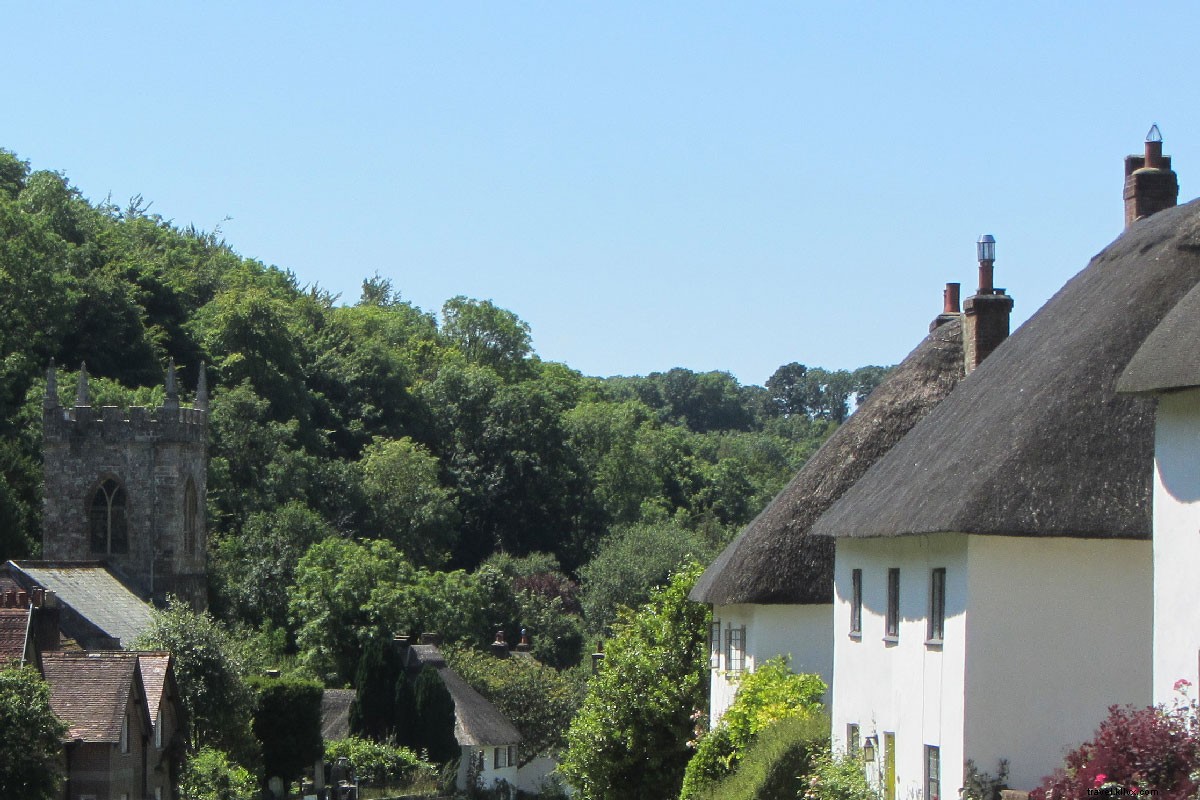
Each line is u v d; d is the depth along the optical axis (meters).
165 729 72.88
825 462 50.19
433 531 156.50
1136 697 33.91
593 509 173.75
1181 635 27.42
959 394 40.69
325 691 109.81
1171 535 27.83
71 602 92.19
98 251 163.62
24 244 141.12
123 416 108.19
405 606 123.25
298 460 148.38
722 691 55.56
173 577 108.12
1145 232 38.12
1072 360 34.94
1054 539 34.16
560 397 192.50
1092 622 34.03
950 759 34.88
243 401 148.12
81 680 66.31
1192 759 24.70
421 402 178.00
